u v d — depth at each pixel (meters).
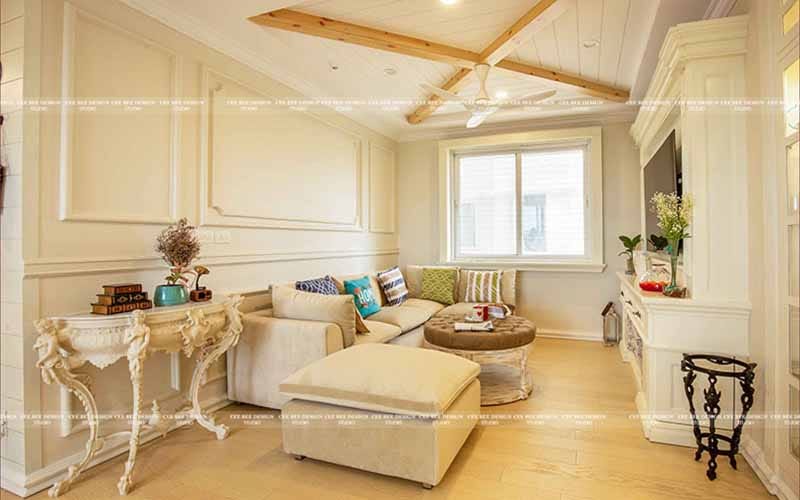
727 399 2.29
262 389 2.88
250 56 3.21
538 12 2.57
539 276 5.04
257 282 3.34
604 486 1.98
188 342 2.21
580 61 3.46
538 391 3.21
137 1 2.43
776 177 1.98
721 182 2.30
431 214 5.58
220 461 2.25
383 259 5.40
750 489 1.95
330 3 2.60
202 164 2.87
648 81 3.69
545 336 4.99
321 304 2.90
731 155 2.28
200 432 2.61
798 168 1.82
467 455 2.28
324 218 4.18
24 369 1.99
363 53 3.29
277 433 2.59
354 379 2.13
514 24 2.82
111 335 1.97
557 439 2.45
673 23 2.71
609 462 2.19
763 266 2.13
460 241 5.55
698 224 2.34
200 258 2.85
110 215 2.32
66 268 2.12
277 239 3.57
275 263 3.54
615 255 4.73
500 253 5.35
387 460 2.03
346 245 4.57
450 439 2.08
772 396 2.00
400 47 2.98
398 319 3.85
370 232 5.08
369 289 4.12
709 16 2.61
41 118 2.04
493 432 2.54
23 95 1.98
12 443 2.02
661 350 2.40
